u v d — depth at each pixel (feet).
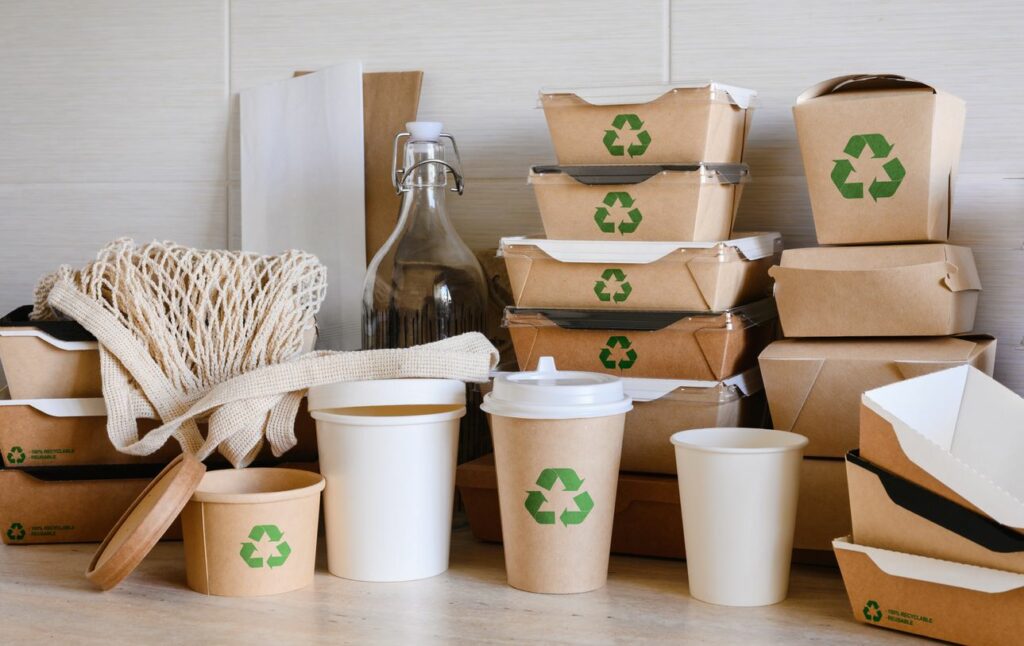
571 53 4.84
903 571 3.17
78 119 5.57
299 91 5.17
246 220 5.32
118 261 4.09
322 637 3.27
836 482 3.74
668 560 4.05
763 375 3.76
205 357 4.10
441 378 3.89
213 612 3.50
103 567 3.55
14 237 5.72
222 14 5.35
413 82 5.02
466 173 5.04
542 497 3.59
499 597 3.63
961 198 4.35
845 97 3.83
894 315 3.70
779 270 3.80
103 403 4.18
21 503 4.25
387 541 3.77
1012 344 4.31
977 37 4.29
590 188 4.03
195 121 5.42
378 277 4.53
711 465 3.47
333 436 3.78
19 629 3.34
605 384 3.60
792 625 3.35
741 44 4.59
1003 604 3.01
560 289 4.08
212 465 4.22
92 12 5.52
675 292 3.92
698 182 3.86
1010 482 3.36
